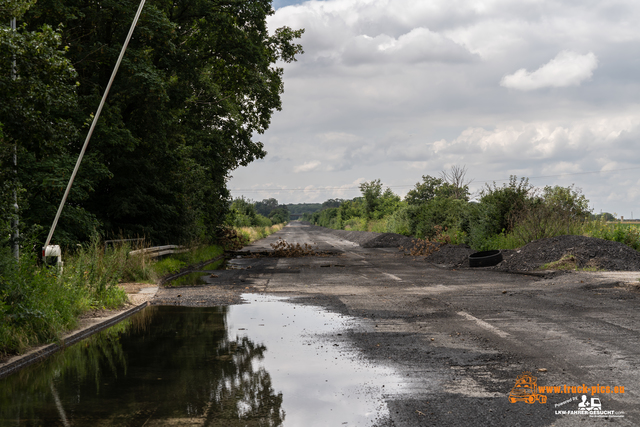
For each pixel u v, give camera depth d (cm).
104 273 1152
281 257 2923
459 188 6975
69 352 694
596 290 1194
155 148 2141
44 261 997
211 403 472
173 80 2175
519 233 2250
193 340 761
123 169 2133
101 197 2183
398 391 505
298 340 754
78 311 947
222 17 2467
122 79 1855
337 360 633
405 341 738
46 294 823
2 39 604
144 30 1802
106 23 1916
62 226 1680
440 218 3716
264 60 2933
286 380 545
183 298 1246
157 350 697
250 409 454
